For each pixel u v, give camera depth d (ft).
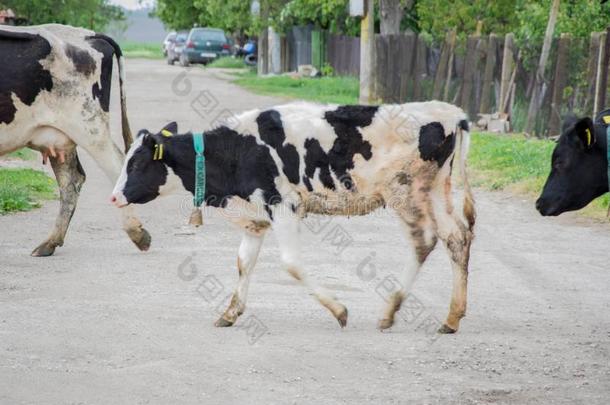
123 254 45.52
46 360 30.07
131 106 116.47
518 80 91.40
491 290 40.06
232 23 211.20
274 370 29.53
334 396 27.40
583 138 32.71
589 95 79.51
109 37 46.03
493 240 49.90
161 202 59.36
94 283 39.93
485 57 97.30
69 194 45.34
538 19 96.84
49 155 45.34
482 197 62.08
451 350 31.83
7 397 26.91
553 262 45.16
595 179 33.42
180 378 28.66
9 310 35.53
